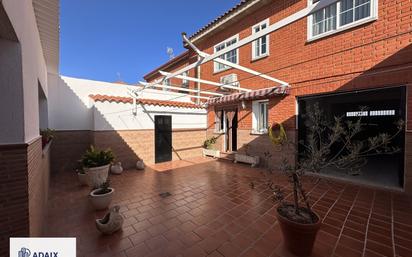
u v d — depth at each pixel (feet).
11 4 6.53
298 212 10.11
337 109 22.17
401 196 16.53
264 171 25.88
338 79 20.39
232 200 16.40
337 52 20.39
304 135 23.81
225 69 34.09
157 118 31.76
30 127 9.34
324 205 15.03
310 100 23.85
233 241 10.73
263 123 29.04
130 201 16.33
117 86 31.27
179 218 13.35
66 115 26.66
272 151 26.43
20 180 7.74
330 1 9.13
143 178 23.15
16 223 7.67
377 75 17.90
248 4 27.40
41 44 17.13
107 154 20.93
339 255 9.40
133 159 28.91
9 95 7.62
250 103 29.55
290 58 24.59
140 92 30.78
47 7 12.30
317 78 22.00
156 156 31.65
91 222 12.91
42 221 12.36
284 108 25.04
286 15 24.79
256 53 29.35
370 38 18.31
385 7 17.42
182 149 35.24
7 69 7.60
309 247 9.18
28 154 8.09
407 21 16.25
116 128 27.27
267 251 9.85
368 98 19.80
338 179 20.98
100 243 10.61
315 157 9.93
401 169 17.43
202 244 10.50
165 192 18.43
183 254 9.73
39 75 14.97
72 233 11.60
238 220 13.02
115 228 11.44
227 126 34.76
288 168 10.27
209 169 27.45
